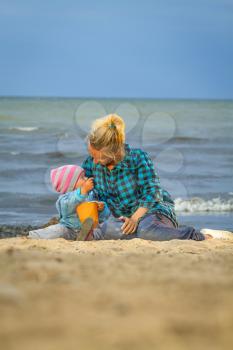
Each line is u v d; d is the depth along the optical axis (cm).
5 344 323
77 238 996
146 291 465
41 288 471
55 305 413
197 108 9212
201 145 4662
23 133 5178
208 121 6844
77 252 781
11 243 887
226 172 3291
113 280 511
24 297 435
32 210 2066
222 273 562
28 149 4041
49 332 343
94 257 669
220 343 331
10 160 3528
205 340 333
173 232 1009
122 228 1024
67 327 354
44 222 1800
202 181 2938
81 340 328
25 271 539
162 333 341
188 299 437
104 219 1051
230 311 401
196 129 5822
